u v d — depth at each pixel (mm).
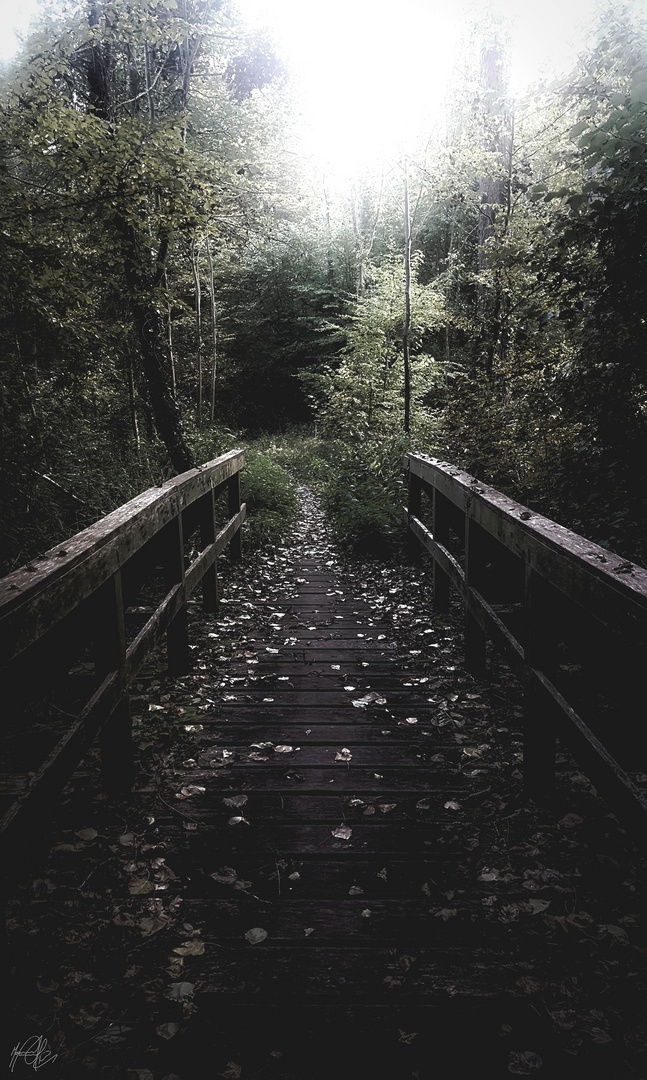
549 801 2580
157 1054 1540
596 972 1757
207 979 1759
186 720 3377
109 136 5797
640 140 4102
